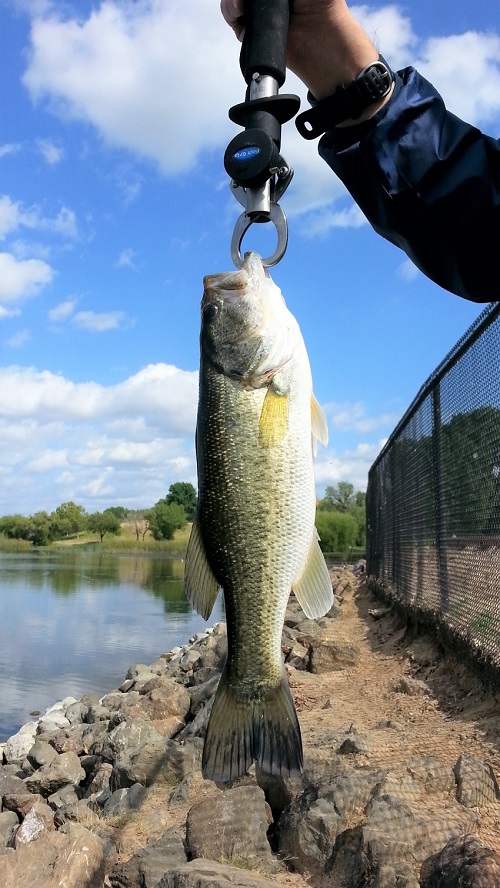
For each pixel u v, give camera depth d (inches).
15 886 24.8
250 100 15.5
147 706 50.8
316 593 18.7
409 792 26.0
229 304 19.3
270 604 18.9
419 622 58.2
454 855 20.7
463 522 45.3
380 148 14.9
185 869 22.2
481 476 41.3
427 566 57.4
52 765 45.1
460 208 14.5
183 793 32.7
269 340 18.9
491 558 39.0
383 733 34.8
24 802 40.3
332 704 43.4
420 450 62.8
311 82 15.7
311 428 19.4
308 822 24.7
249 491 19.0
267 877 23.6
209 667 63.9
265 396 18.8
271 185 16.8
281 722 18.4
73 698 74.3
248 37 15.4
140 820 31.1
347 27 14.8
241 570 19.1
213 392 19.4
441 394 52.8
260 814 26.0
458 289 15.6
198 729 42.1
